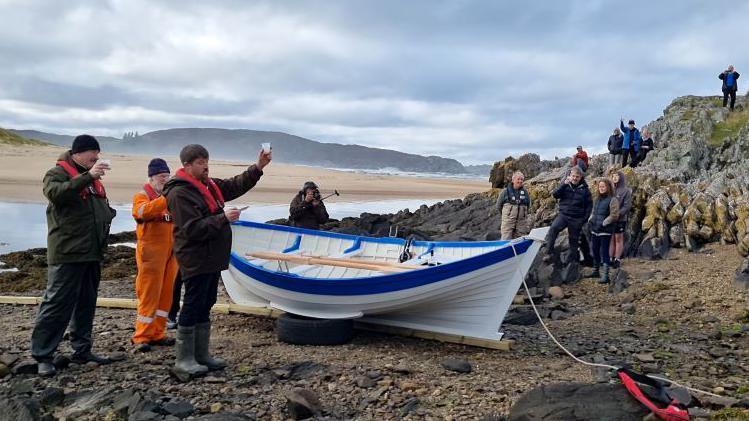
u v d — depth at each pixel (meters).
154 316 7.46
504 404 5.85
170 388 6.10
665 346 8.35
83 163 6.36
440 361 7.32
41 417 5.34
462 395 6.09
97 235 6.44
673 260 13.70
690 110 28.78
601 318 10.09
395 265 8.55
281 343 7.94
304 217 12.03
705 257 13.65
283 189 46.41
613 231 12.50
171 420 5.21
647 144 25.14
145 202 7.16
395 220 23.08
